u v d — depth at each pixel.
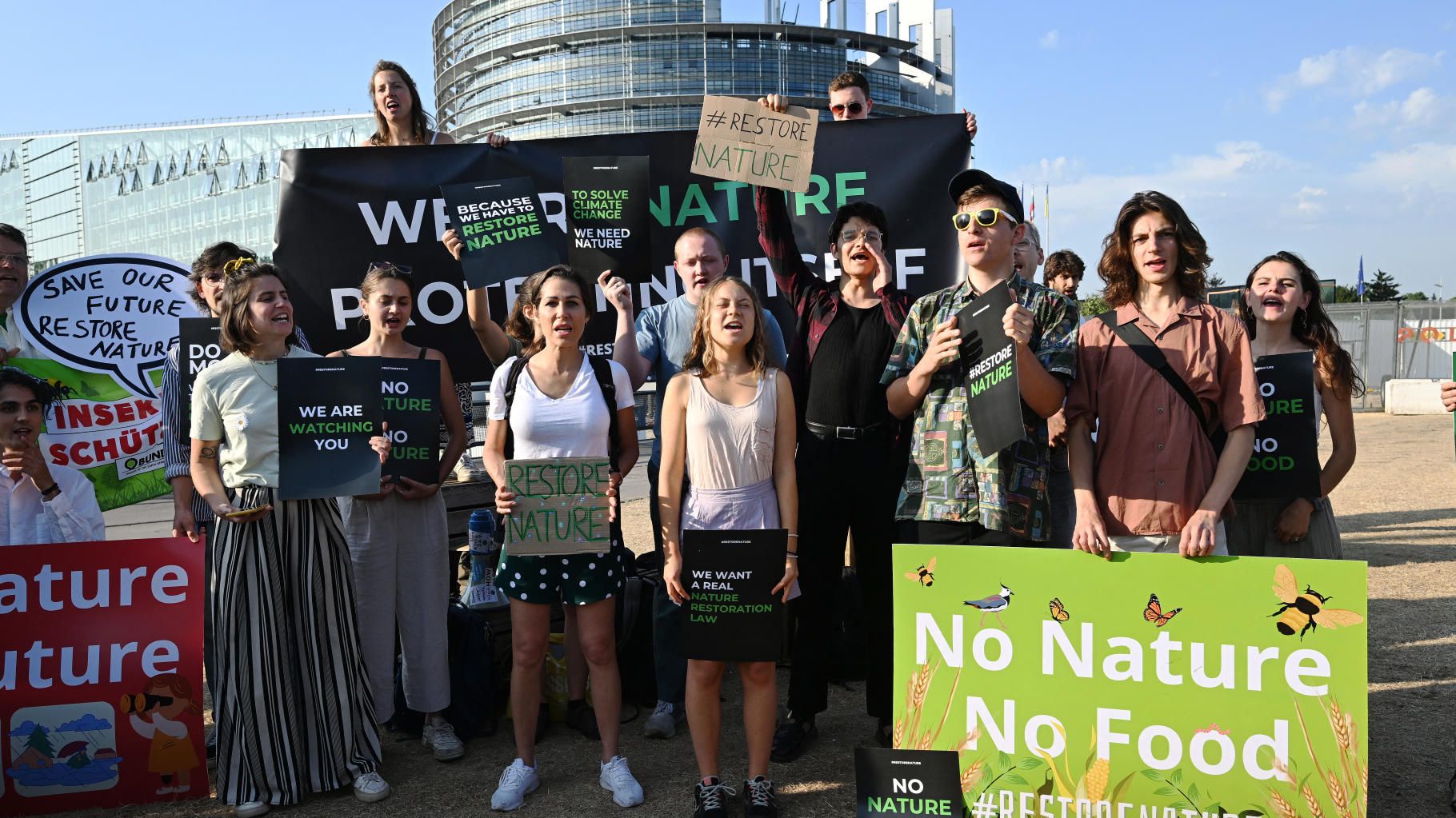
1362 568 2.66
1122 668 2.85
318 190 5.18
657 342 4.48
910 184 5.03
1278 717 2.71
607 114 90.44
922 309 3.51
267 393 3.53
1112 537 3.13
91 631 3.45
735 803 3.42
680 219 5.21
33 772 3.38
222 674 3.45
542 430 3.56
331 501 3.64
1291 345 3.91
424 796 3.59
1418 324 24.09
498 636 4.62
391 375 3.88
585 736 4.21
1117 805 2.84
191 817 3.39
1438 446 14.96
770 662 3.30
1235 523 3.94
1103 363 3.17
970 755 2.96
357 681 3.65
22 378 3.72
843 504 3.81
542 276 3.65
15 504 3.77
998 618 2.96
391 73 5.28
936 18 87.62
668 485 3.40
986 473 3.32
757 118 4.26
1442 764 3.64
